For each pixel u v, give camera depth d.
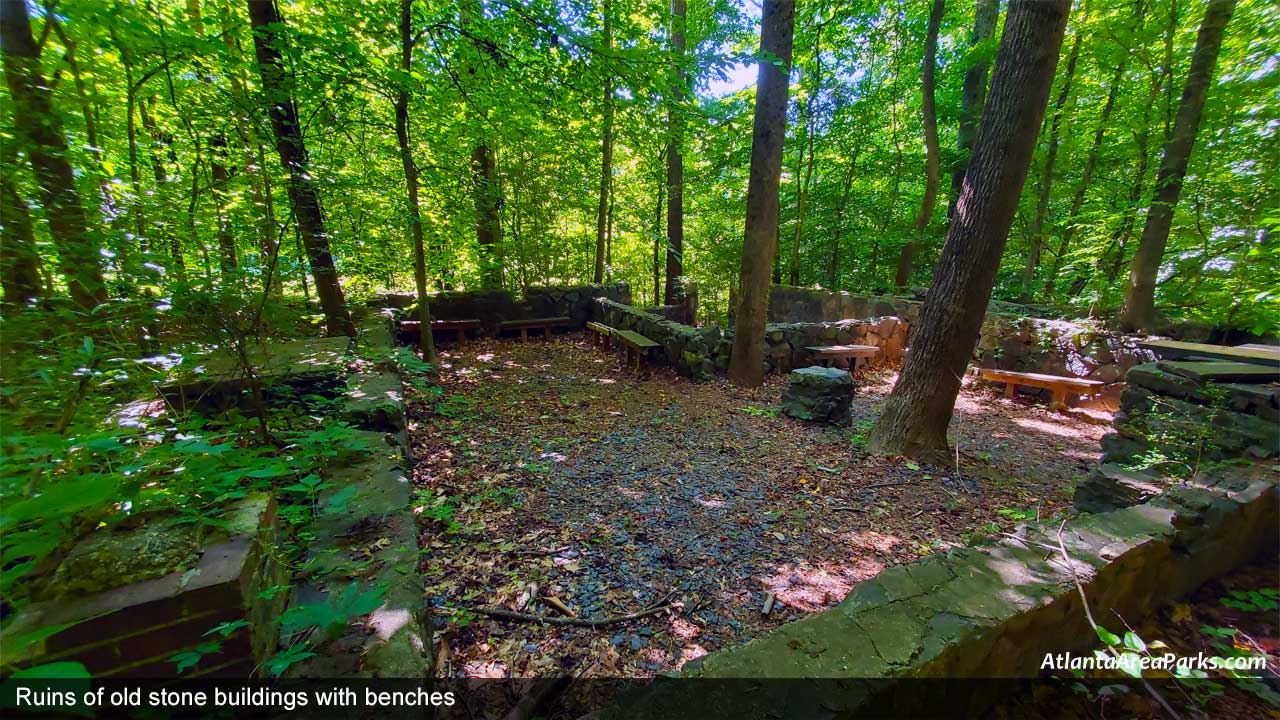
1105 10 6.17
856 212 10.89
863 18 9.38
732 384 6.02
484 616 1.99
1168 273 6.17
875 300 8.32
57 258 1.86
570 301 9.05
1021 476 3.72
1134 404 3.37
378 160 5.77
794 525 2.87
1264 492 2.25
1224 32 4.75
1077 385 5.30
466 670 1.72
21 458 0.99
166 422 2.20
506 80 4.72
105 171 2.21
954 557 1.75
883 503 3.19
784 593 2.25
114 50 2.69
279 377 3.30
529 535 2.61
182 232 2.27
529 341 8.31
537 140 5.87
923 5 9.66
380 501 2.04
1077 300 7.36
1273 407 2.63
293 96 3.60
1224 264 5.30
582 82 4.47
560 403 5.16
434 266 7.56
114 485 0.92
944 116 10.86
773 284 11.20
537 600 2.11
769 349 6.56
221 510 1.34
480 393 5.41
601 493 3.16
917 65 10.43
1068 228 8.41
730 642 1.92
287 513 1.88
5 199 1.72
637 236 12.35
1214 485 2.34
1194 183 5.39
